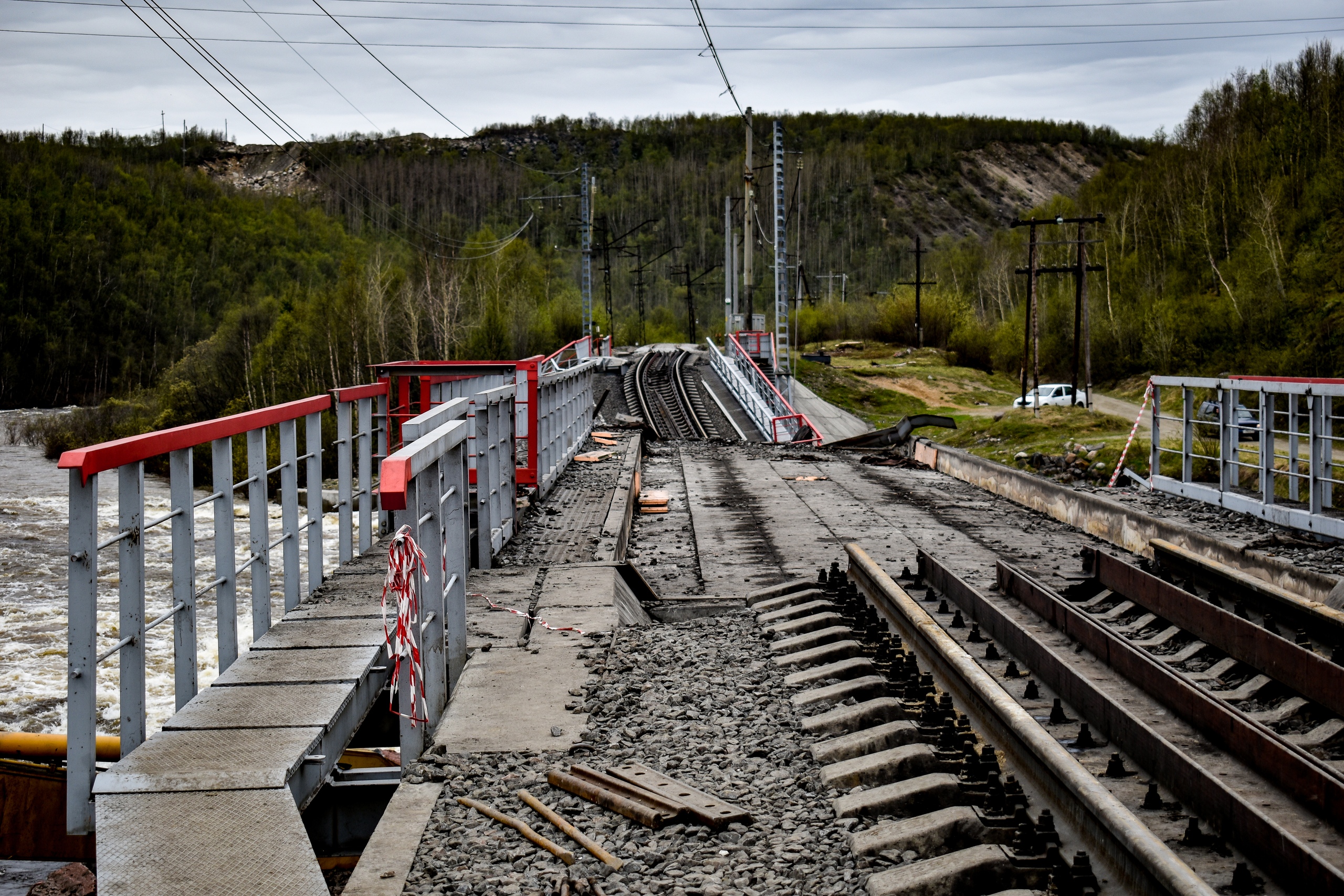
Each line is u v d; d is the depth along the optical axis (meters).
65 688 16.56
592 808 4.69
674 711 6.16
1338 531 12.44
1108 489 18.89
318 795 5.67
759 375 43.97
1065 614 8.72
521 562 10.72
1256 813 4.37
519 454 15.82
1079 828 4.34
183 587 5.66
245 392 67.94
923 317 99.25
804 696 6.40
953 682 6.64
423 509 5.84
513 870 4.10
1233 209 73.69
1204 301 63.00
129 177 160.62
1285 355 50.12
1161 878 3.54
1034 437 28.80
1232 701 7.13
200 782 4.34
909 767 5.04
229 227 145.62
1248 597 9.27
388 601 5.70
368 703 6.10
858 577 10.59
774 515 17.12
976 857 4.04
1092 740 6.07
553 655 7.26
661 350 77.44
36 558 26.72
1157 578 9.15
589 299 68.62
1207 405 24.59
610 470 19.30
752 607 9.55
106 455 4.71
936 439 33.69
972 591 9.16
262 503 6.97
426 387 14.38
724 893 3.91
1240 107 86.38
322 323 71.38
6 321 116.12
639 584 10.54
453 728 5.73
